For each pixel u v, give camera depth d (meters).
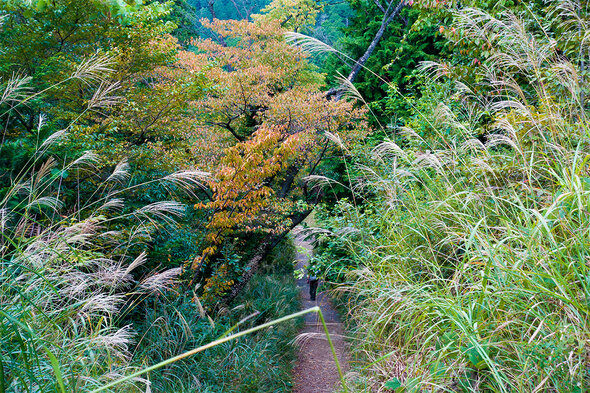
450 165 3.51
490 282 2.17
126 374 2.82
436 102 5.41
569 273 1.86
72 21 5.53
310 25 19.05
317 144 11.02
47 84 5.43
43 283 2.49
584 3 3.72
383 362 2.70
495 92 4.66
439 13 6.06
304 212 11.18
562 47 3.59
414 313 2.45
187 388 4.29
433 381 1.93
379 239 4.01
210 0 21.67
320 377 5.66
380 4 14.84
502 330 1.90
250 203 7.03
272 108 10.89
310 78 15.53
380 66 13.97
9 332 2.02
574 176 1.92
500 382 1.56
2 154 3.99
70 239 2.91
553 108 3.04
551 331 1.72
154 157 6.60
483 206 2.77
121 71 6.34
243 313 7.85
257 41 15.20
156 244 6.34
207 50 14.74
